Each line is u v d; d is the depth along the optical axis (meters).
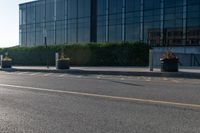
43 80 17.06
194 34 37.72
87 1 48.34
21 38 59.66
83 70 24.23
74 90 12.21
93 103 9.12
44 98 10.17
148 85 13.95
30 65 39.12
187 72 19.62
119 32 44.69
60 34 52.38
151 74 20.38
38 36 56.19
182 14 38.69
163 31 40.31
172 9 39.56
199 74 18.64
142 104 8.83
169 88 12.70
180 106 8.45
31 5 57.44
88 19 48.22
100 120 6.96
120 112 7.79
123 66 32.31
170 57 20.62
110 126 6.42
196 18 37.53
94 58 35.31
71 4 50.59
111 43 34.47
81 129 6.22
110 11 45.72
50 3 54.06
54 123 6.74
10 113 7.83
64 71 25.02
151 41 41.38
